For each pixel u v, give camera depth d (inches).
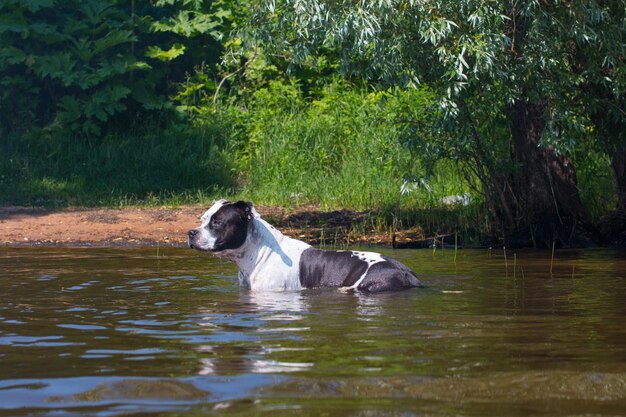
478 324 264.2
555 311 289.6
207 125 869.8
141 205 722.2
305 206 709.9
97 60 900.6
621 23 483.5
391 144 765.9
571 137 494.9
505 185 581.0
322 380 190.4
